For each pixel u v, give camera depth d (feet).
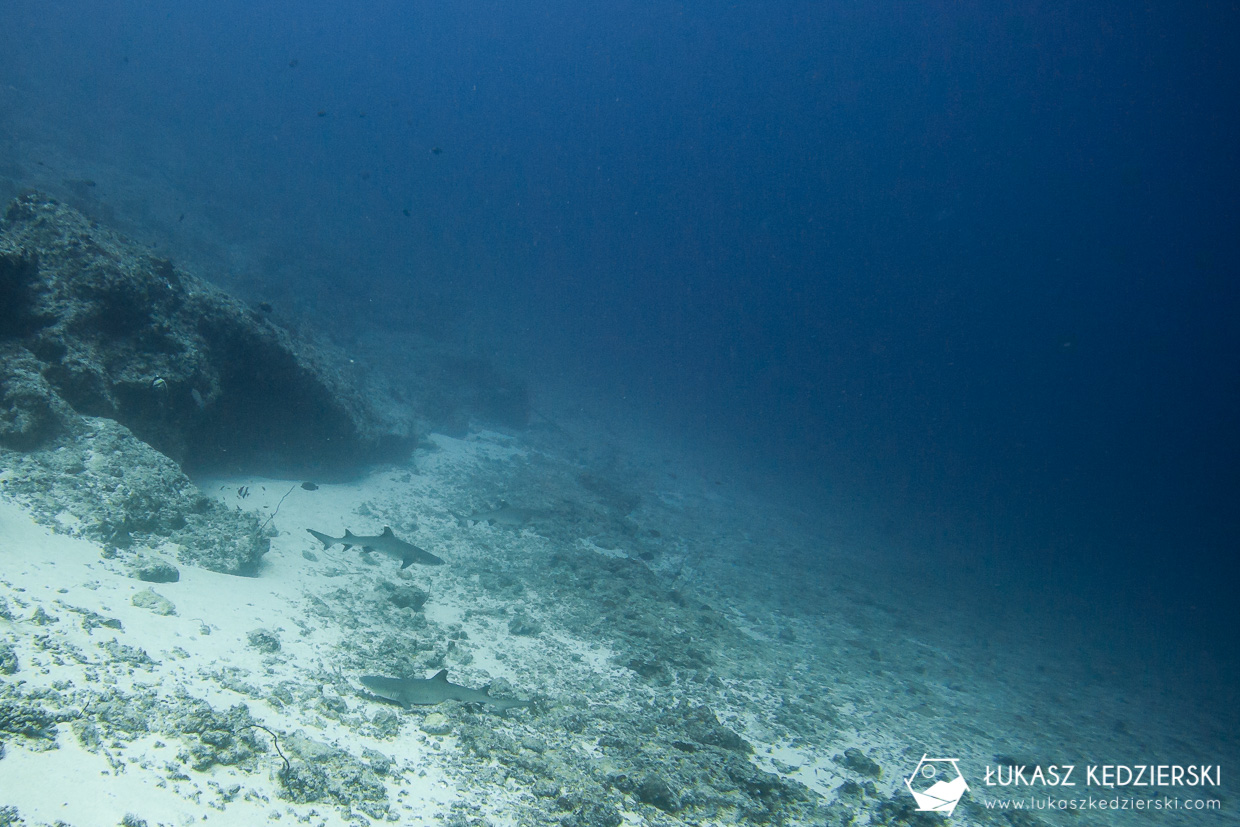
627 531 55.16
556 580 38.81
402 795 14.92
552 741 20.66
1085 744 36.01
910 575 75.31
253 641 19.89
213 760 13.17
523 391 87.86
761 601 48.78
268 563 28.73
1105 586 104.22
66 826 9.76
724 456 130.41
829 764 25.48
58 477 22.15
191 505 26.61
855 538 89.51
